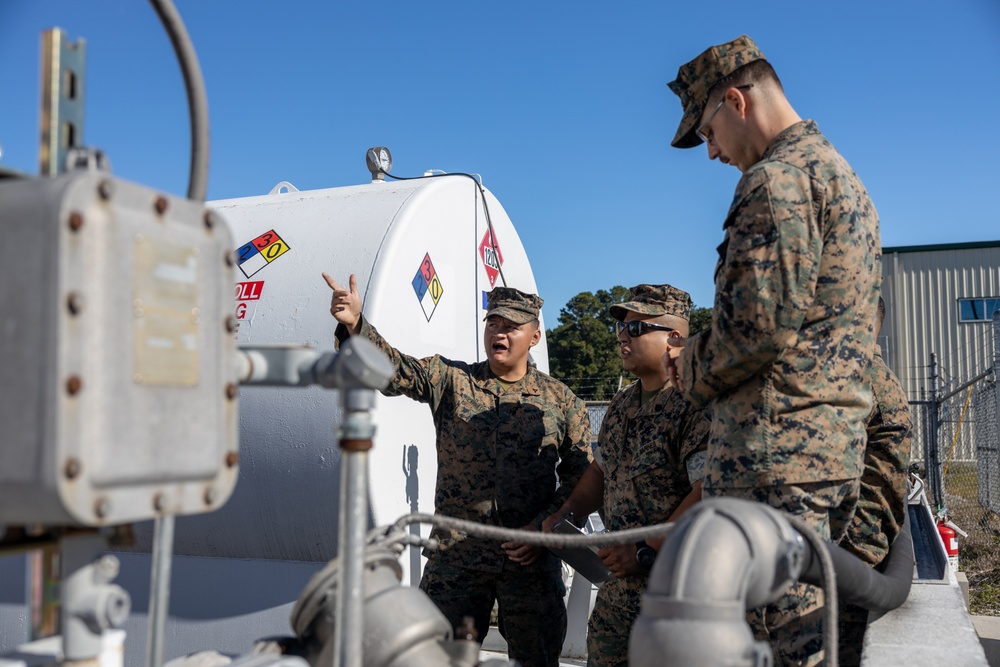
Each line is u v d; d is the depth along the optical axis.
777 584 1.50
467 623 1.66
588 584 4.38
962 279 22.12
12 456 1.09
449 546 3.72
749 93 2.35
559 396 4.02
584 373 40.72
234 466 1.39
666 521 3.17
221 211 4.51
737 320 2.04
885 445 2.92
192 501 1.30
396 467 3.87
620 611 3.21
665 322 3.34
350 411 1.41
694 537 1.44
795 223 2.02
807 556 1.67
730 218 2.11
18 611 4.02
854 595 2.00
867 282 2.17
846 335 2.12
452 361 3.94
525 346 3.92
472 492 3.74
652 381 3.36
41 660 1.30
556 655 3.82
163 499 1.25
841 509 2.24
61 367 1.08
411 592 1.66
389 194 4.29
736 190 2.13
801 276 2.00
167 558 1.37
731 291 2.05
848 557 1.91
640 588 3.17
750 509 1.51
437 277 4.32
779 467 2.04
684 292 3.46
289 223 4.27
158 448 1.22
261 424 3.78
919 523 4.53
